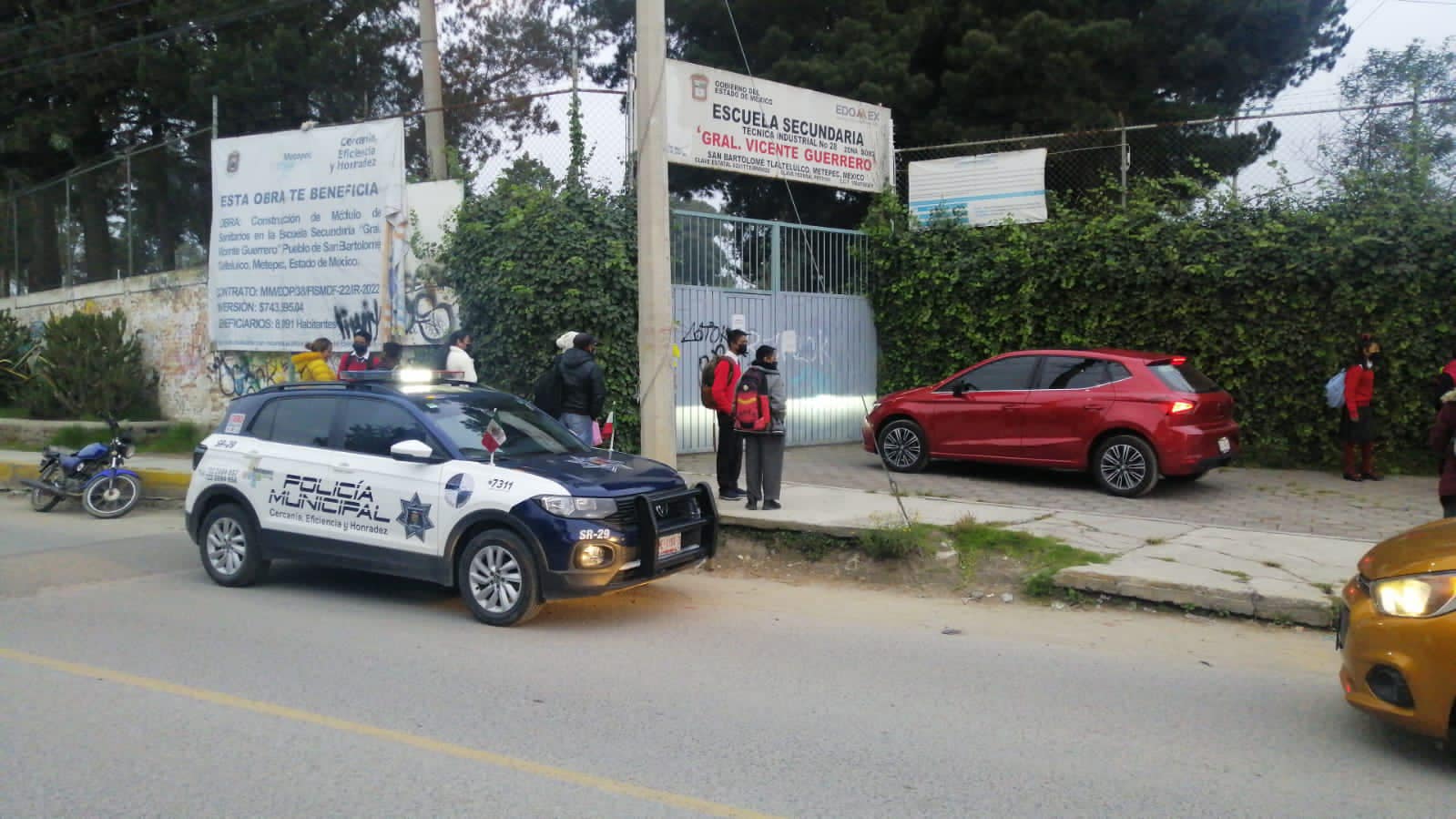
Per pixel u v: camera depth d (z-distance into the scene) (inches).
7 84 924.6
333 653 263.1
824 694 232.5
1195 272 550.6
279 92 860.0
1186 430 444.8
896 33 786.2
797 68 773.3
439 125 613.3
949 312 626.5
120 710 219.5
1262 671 253.1
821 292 637.9
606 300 533.0
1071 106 756.6
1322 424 538.0
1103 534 377.4
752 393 396.2
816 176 634.8
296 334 619.2
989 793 178.1
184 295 693.3
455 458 301.3
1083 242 582.6
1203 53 749.3
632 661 257.8
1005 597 328.5
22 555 393.1
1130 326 577.0
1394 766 192.2
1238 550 352.2
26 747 198.1
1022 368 491.5
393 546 305.6
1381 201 525.7
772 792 178.1
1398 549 200.4
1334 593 299.7
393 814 168.1
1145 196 587.8
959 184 636.1
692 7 819.4
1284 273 535.5
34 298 844.0
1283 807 173.5
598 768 188.1
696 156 581.3
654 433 426.6
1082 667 256.1
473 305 558.6
